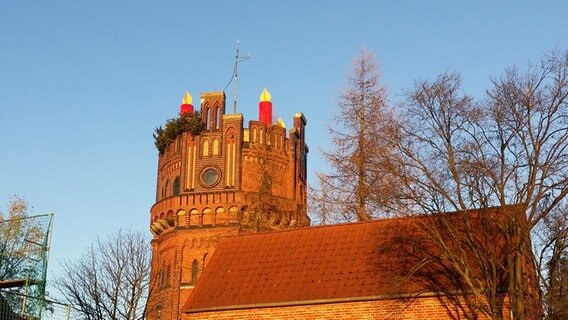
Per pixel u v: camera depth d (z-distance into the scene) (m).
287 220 60.16
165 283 63.16
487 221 28.92
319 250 35.19
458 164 28.05
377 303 31.00
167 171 67.25
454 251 30.44
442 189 28.34
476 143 28.05
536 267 27.69
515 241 27.12
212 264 36.72
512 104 27.59
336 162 45.03
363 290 31.50
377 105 45.75
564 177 26.91
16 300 32.94
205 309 33.62
